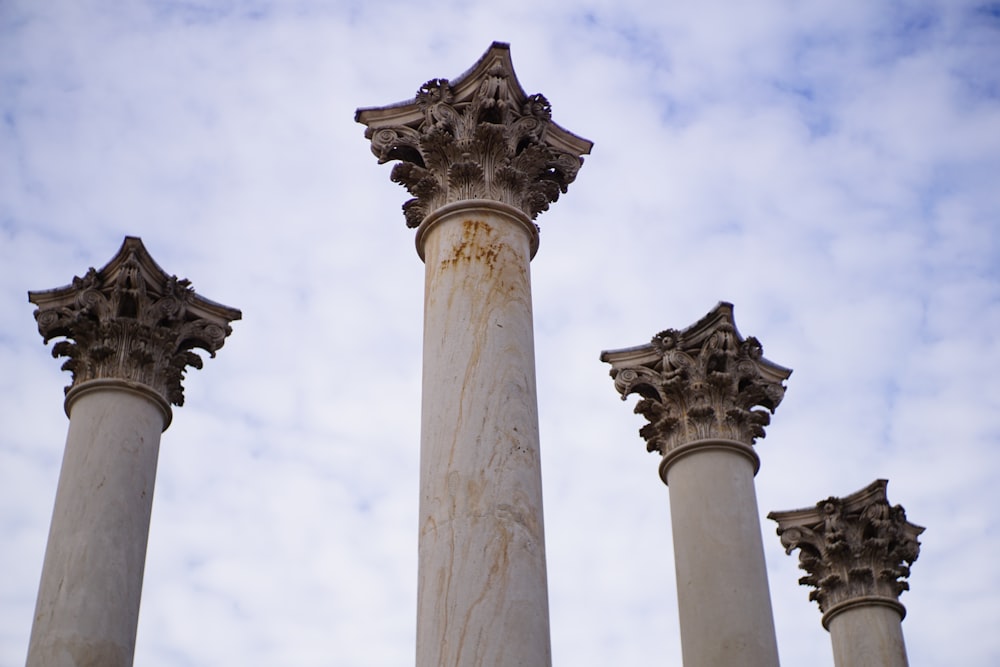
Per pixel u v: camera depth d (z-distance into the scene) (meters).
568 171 24.38
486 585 18.23
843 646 33.62
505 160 23.06
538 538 19.09
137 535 25.38
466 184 22.75
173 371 27.95
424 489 19.55
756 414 29.92
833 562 34.53
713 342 30.09
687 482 28.62
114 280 27.97
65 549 24.58
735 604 26.62
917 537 35.50
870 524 34.72
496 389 20.11
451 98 23.69
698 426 29.22
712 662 26.00
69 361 27.61
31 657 23.55
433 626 18.12
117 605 24.27
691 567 27.38
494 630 17.88
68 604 23.91
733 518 27.91
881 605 33.91
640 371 30.56
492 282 21.38
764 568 27.66
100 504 25.17
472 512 18.86
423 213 23.11
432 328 21.14
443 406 20.06
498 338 20.69
